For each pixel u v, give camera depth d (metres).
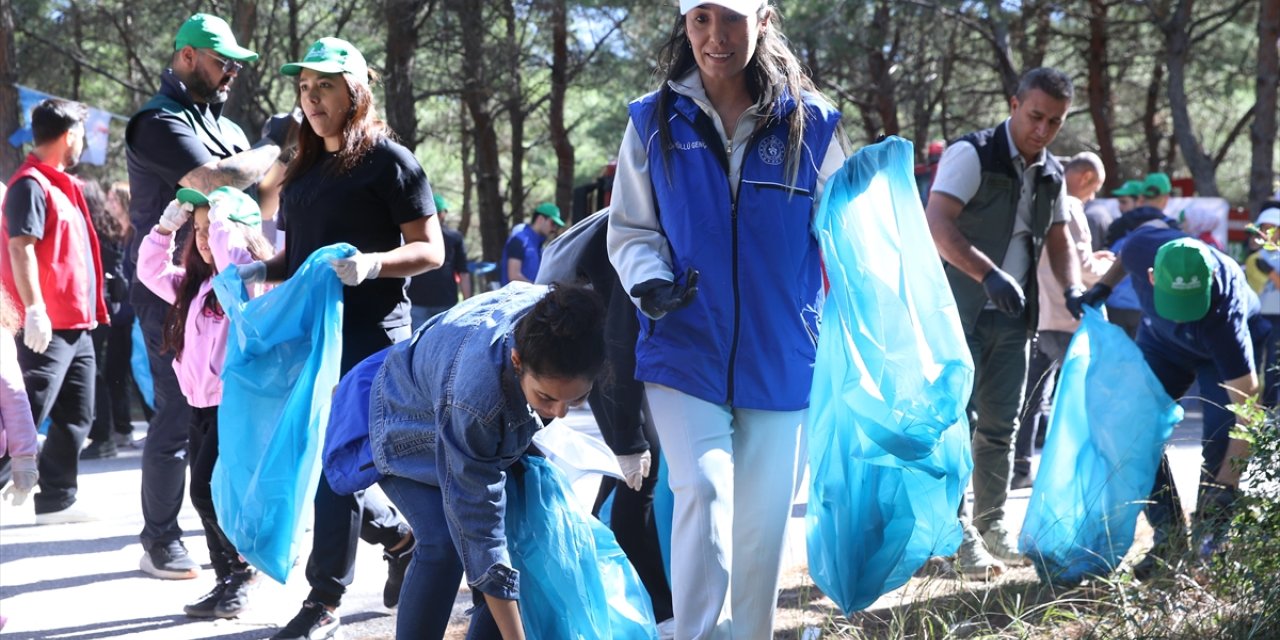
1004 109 25.53
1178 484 6.34
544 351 2.78
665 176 3.45
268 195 5.54
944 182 4.98
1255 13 20.25
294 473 4.01
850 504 3.52
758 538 3.57
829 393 3.49
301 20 18.72
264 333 4.05
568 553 3.31
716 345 3.44
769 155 3.45
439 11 17.45
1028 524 4.77
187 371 4.73
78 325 6.20
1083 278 6.90
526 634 3.28
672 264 3.49
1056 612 4.14
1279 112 22.28
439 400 3.02
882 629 4.21
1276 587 3.81
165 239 4.88
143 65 20.22
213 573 5.46
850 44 17.28
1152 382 4.68
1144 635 3.85
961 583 4.64
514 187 23.02
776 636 4.27
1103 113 19.89
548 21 18.30
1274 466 4.13
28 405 4.68
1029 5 18.78
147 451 5.27
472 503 3.02
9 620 4.68
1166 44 18.19
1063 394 4.82
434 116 22.50
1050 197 5.14
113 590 5.14
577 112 26.16
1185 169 26.84
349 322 4.32
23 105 15.89
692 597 3.42
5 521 6.55
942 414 3.51
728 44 3.35
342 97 4.26
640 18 17.64
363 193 4.29
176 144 5.25
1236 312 4.89
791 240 3.48
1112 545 4.61
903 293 3.59
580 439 3.87
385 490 3.38
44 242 6.02
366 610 4.82
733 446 3.59
